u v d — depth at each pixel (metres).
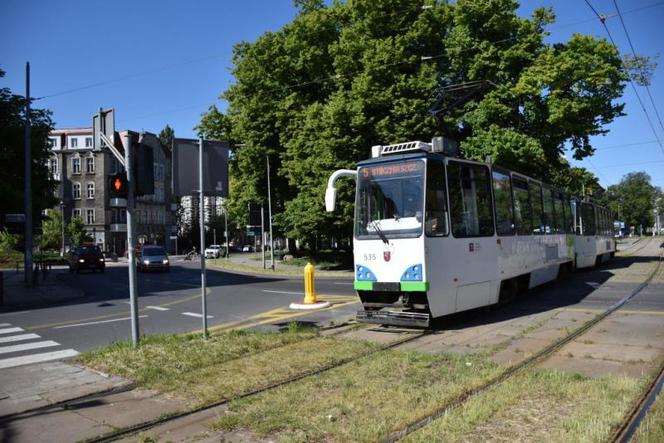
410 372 7.00
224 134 43.00
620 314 11.44
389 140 27.64
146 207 81.19
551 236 16.81
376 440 4.77
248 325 12.13
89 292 23.91
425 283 10.01
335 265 38.84
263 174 39.75
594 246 24.67
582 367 7.08
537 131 25.78
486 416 5.15
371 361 7.67
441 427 4.91
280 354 8.38
